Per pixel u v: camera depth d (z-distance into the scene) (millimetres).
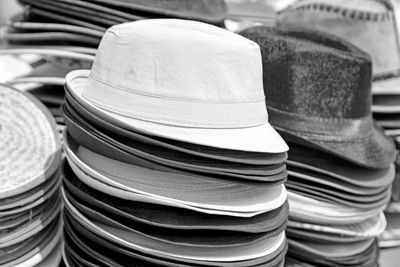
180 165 741
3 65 1470
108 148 769
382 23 1404
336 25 1386
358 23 1379
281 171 847
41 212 889
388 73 1428
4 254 834
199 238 778
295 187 1093
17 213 825
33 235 868
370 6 1407
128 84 768
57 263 923
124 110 769
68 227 851
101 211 793
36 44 1090
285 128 1065
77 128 789
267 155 819
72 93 796
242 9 1612
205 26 832
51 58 1201
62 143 969
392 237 1404
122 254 799
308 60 1077
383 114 1470
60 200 958
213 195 797
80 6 1020
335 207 1104
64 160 923
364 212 1148
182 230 779
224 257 784
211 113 768
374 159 1109
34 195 844
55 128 1005
